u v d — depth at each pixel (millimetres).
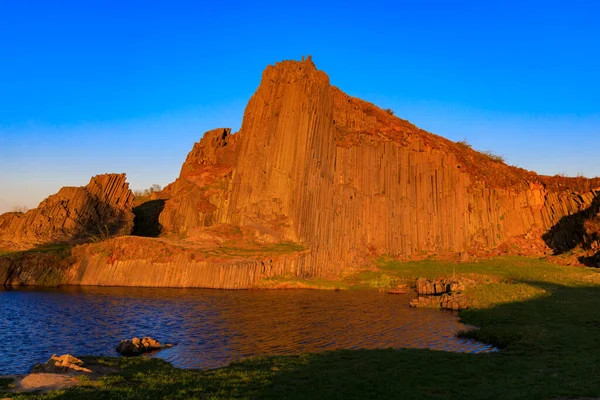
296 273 65312
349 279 67125
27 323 38062
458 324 37906
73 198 78188
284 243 70625
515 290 50062
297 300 51344
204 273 62500
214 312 43562
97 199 81375
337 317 41281
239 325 37688
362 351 27047
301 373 21484
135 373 22141
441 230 84062
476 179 91500
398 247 79562
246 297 53469
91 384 19500
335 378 20453
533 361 23219
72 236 73938
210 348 30156
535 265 72250
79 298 51531
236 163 85875
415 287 61406
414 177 85062
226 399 17250
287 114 77938
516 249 84938
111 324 37906
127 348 29172
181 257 63938
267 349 29766
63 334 34281
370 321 39375
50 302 48562
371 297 54094
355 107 94312
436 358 24703
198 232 74562
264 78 87562
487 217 88000
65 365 22047
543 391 16859
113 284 63594
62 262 65000
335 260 71312
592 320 33375
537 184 93938
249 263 62219
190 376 21453
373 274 69438
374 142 83625
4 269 63375
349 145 81562
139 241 66875
